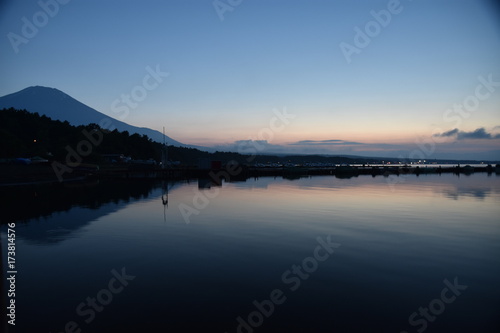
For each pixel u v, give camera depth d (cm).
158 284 743
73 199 2381
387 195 2664
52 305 633
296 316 585
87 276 798
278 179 5134
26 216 1662
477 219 1558
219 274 809
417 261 905
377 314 592
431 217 1616
